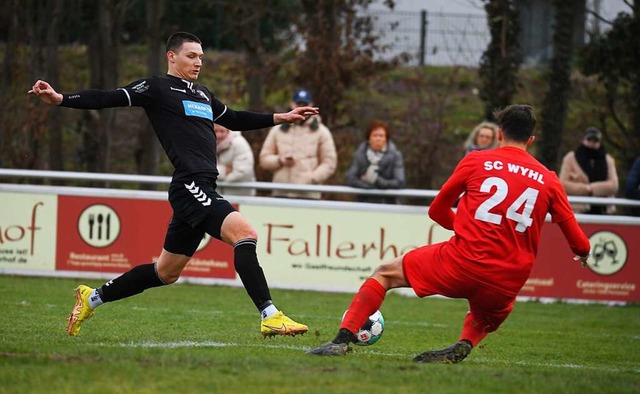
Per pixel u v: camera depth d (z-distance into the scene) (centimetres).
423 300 4094
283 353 2205
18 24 5850
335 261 4091
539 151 6169
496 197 2008
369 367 1878
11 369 1744
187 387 1639
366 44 6384
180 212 2188
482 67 6159
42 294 3553
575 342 3008
